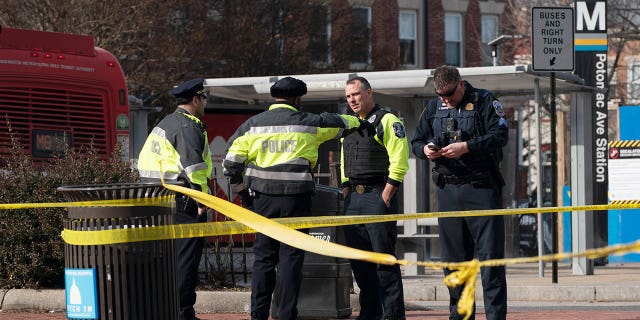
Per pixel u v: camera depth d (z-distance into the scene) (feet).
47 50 127.75
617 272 134.72
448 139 70.59
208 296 96.63
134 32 231.91
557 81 124.57
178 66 245.45
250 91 138.10
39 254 100.22
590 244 129.59
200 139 80.48
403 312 80.23
